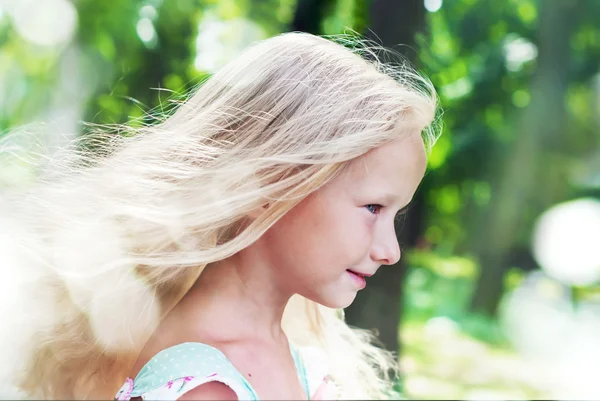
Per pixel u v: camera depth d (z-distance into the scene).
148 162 1.30
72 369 1.43
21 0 6.82
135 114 5.54
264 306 1.20
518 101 9.02
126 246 1.28
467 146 9.01
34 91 6.69
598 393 5.57
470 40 8.53
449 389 5.47
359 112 1.14
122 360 1.41
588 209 9.89
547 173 9.45
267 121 1.18
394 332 3.52
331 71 1.20
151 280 1.33
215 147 1.22
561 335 7.74
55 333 1.42
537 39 8.70
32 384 1.43
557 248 9.89
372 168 1.13
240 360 1.14
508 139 9.07
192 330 1.16
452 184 9.45
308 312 1.69
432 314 8.66
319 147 1.11
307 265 1.13
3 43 6.87
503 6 8.39
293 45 1.26
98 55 6.54
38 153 1.53
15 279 1.42
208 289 1.20
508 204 9.39
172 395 1.03
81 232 1.36
